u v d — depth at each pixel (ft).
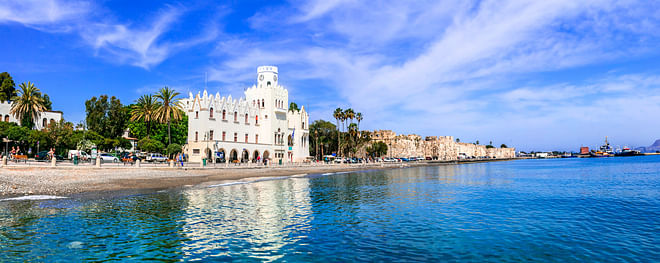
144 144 274.98
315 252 56.85
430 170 319.47
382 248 59.06
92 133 277.44
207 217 80.79
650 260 53.57
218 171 209.05
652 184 167.43
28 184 120.16
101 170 165.78
